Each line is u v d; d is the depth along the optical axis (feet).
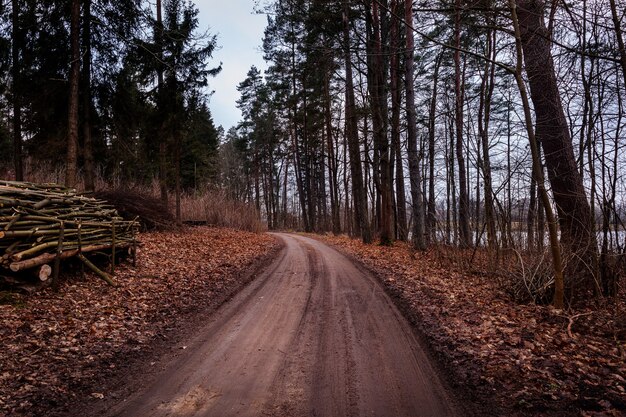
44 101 46.80
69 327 18.62
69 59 47.11
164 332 19.12
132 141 57.26
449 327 19.53
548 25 25.32
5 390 12.72
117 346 16.94
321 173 148.36
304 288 29.32
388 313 22.70
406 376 14.38
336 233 110.32
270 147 149.79
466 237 47.93
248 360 15.81
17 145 50.96
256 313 22.57
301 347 17.25
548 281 24.34
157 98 60.54
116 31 47.55
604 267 24.71
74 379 13.75
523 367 14.43
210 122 132.36
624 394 12.35
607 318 20.68
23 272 22.95
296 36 69.51
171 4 61.36
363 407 12.21
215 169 153.17
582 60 24.73
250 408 12.12
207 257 42.09
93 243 28.25
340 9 53.16
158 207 57.77
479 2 24.07
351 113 67.36
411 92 52.29
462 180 57.41
